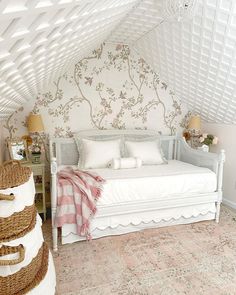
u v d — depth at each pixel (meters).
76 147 3.43
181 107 3.96
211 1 2.10
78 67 3.34
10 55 0.99
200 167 3.23
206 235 2.74
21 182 1.49
